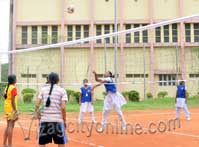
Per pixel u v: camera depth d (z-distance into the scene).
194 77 48.12
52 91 8.12
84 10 50.84
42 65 47.53
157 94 47.97
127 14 50.59
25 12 51.00
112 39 49.28
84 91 17.47
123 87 47.88
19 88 44.88
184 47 49.25
